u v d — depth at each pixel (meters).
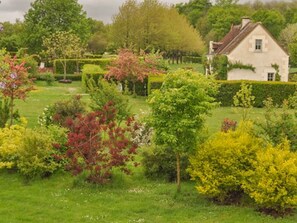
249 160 11.84
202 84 12.37
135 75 33.88
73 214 11.19
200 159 12.24
